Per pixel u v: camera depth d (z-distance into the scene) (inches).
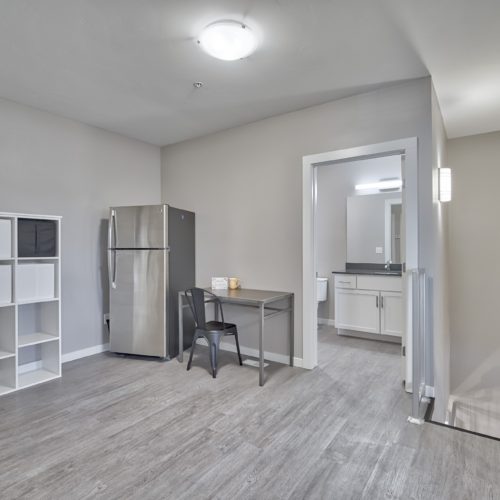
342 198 202.1
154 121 143.1
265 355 140.3
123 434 83.9
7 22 80.1
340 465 72.0
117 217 143.1
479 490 64.4
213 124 146.3
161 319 138.0
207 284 157.9
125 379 119.1
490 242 154.4
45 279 121.0
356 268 196.4
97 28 82.7
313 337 130.0
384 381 117.2
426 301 104.6
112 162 156.3
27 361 126.1
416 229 106.6
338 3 73.9
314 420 90.7
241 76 106.1
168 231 140.1
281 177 135.4
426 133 105.9
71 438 82.2
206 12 77.0
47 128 133.3
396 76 105.4
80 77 107.0
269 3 73.9
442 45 89.1
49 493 63.8
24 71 103.2
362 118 116.9
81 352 143.9
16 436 83.0
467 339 158.4
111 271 143.9
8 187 122.3
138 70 102.8
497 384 152.0
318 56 94.7
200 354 148.1
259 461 73.3
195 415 93.3
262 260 140.9
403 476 68.5
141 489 64.9
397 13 77.0
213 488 65.2
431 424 88.5
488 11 75.7
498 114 134.0
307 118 128.7
